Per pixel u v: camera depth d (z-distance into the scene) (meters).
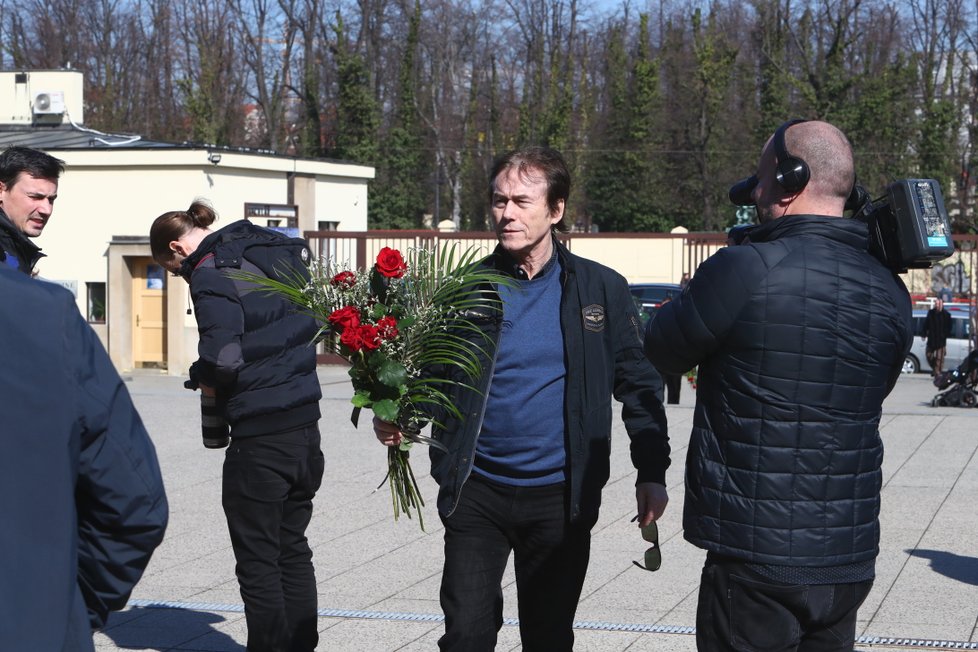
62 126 27.20
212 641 5.45
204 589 6.41
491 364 3.91
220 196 23.34
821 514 3.14
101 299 23.59
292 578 4.86
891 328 3.22
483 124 62.38
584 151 55.59
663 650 5.27
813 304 3.15
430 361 4.00
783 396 3.14
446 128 61.06
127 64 57.31
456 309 3.99
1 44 56.47
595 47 61.47
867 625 5.67
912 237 3.25
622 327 4.04
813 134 3.28
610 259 31.14
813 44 53.12
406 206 54.31
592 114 58.59
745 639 3.21
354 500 8.88
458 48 61.66
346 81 51.38
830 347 3.14
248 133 58.31
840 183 3.28
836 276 3.18
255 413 4.55
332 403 15.56
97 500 2.21
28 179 4.89
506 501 3.91
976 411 14.98
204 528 7.95
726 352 3.21
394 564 6.93
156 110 56.81
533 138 57.81
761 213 3.41
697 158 54.94
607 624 5.65
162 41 57.16
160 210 23.14
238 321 4.49
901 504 8.73
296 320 4.66
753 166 53.75
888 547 7.36
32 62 55.94
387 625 5.66
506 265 4.07
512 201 3.95
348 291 4.11
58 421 2.12
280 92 57.06
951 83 54.56
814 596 3.16
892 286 3.28
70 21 56.06
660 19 61.47
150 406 15.05
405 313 4.01
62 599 2.10
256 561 4.63
